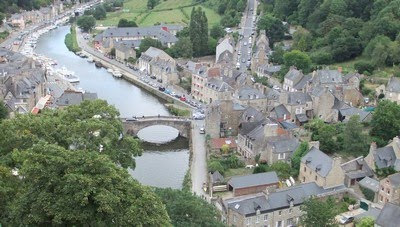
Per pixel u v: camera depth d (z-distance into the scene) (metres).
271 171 180.38
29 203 90.81
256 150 195.88
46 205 88.88
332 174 168.25
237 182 172.12
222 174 185.62
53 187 91.75
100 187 91.44
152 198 95.69
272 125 196.12
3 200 100.94
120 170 99.56
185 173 195.38
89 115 151.00
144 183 186.00
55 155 95.06
